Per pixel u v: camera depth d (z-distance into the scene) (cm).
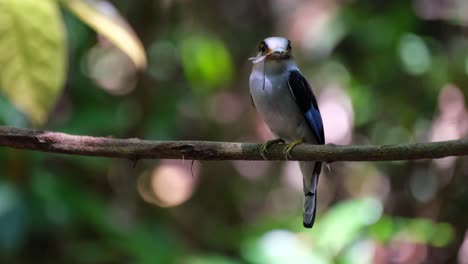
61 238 961
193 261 857
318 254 853
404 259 1135
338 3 1168
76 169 1062
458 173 1182
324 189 1434
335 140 1277
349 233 862
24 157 827
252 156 524
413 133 1206
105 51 1314
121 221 1041
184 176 1462
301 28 1173
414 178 1257
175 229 1245
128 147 502
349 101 1234
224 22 1370
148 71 1138
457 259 1151
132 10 1164
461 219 1168
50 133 498
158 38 1193
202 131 1335
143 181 1354
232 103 1434
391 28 1098
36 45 287
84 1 299
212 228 1350
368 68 1184
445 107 1168
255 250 864
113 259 937
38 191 842
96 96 1051
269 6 1381
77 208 889
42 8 285
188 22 1264
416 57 1105
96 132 979
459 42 1131
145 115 1124
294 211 1447
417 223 992
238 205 1493
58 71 290
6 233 794
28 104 291
